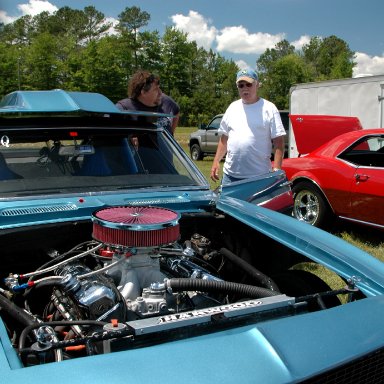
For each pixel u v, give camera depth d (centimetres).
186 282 219
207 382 138
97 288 210
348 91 995
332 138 734
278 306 206
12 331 219
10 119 296
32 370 140
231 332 178
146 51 7744
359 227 686
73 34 9038
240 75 451
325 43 10144
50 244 259
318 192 655
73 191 285
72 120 313
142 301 212
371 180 584
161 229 223
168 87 7950
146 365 143
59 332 217
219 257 290
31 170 292
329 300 243
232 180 479
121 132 328
